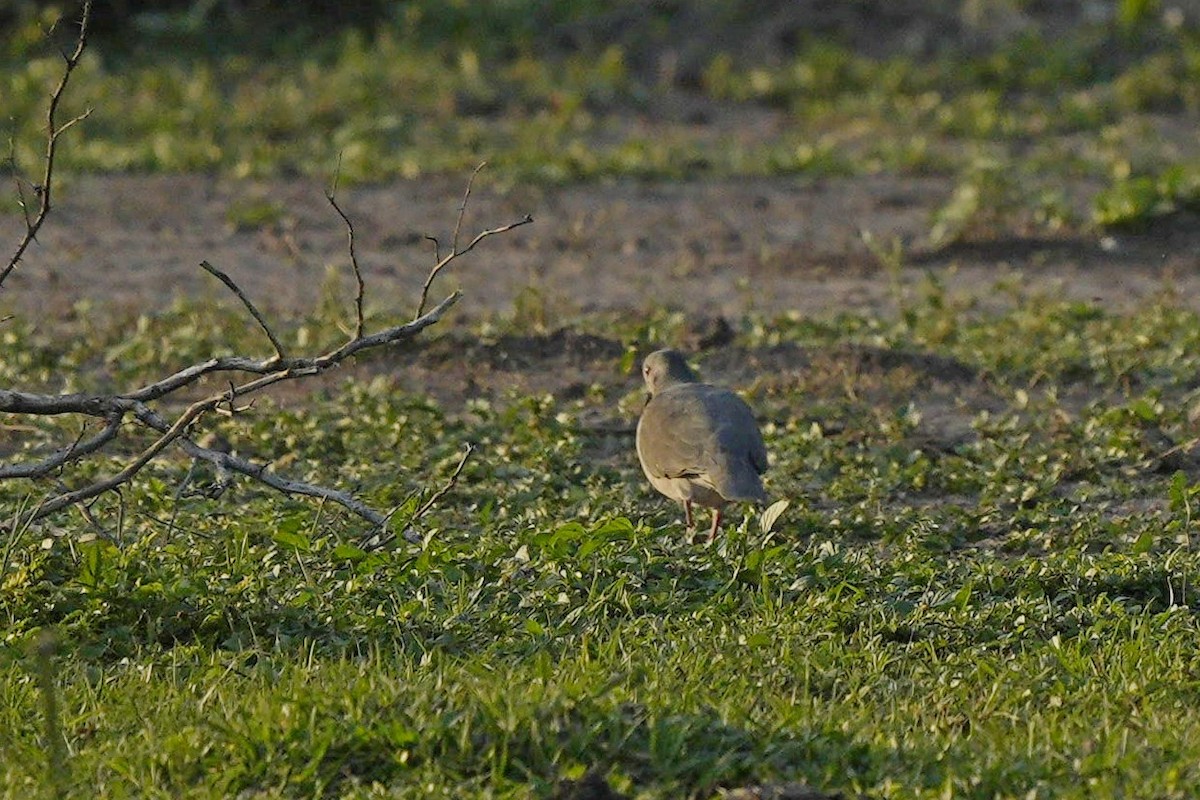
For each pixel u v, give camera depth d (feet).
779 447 45.29
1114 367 52.31
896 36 103.14
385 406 48.08
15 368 52.06
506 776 24.95
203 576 32.63
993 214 72.54
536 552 35.17
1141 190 71.46
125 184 78.69
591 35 102.99
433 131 88.07
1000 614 32.99
